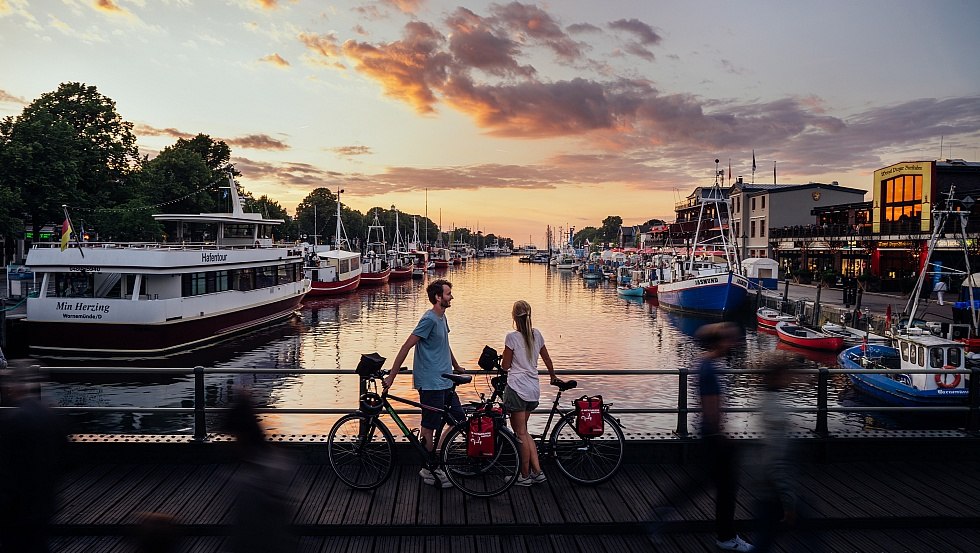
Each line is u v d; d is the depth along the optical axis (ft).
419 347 21.54
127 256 89.20
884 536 19.07
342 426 22.11
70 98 167.12
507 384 21.29
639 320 158.40
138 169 199.00
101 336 88.38
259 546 12.63
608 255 396.37
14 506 13.46
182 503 20.01
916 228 147.02
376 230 551.18
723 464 17.44
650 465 23.90
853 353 84.64
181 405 70.54
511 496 20.92
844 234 176.96
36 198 145.28
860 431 25.55
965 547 18.35
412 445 23.34
